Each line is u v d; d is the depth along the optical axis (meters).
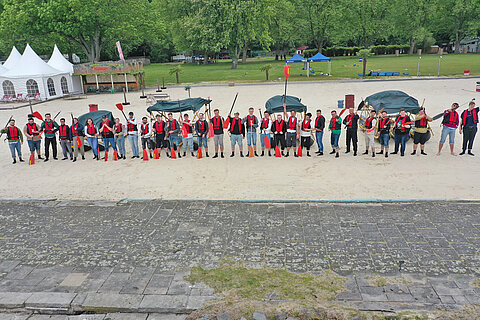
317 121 14.86
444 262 7.50
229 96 30.39
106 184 12.87
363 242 8.36
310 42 75.25
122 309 6.68
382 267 7.45
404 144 14.44
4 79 33.50
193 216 10.02
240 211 10.19
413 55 68.75
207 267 7.74
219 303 6.59
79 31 44.44
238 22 50.47
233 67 55.56
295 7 67.38
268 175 13.09
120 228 9.52
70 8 41.97
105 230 9.45
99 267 7.89
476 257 7.60
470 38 75.06
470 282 6.88
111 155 16.41
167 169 14.18
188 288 7.09
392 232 8.71
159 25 51.28
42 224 9.90
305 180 12.47
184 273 7.57
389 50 74.75
